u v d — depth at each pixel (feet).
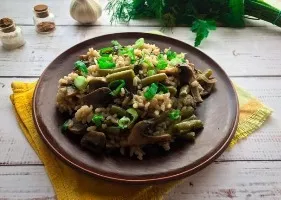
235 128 0.98
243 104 1.14
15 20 1.57
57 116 1.02
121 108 0.99
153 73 1.06
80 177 0.93
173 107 1.03
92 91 1.01
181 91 1.06
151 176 0.86
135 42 1.28
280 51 1.41
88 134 0.93
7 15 1.60
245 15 1.60
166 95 1.00
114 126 0.96
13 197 0.91
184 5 1.57
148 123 0.93
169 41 1.28
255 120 1.10
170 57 1.17
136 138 0.93
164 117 0.99
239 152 1.03
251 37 1.49
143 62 1.08
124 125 0.95
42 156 0.99
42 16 1.48
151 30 1.53
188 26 1.56
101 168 0.88
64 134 0.97
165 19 1.54
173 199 0.91
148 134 0.95
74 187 0.91
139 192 0.90
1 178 0.95
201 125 0.99
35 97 1.05
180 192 0.93
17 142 1.05
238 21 1.53
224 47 1.43
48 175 0.95
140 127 0.92
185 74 1.07
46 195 0.91
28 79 1.27
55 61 1.18
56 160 0.97
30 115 1.09
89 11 1.50
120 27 1.55
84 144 0.93
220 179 0.96
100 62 1.08
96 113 0.99
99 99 0.99
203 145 0.94
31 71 1.31
